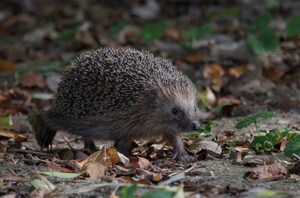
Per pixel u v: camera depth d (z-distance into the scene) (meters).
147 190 8.80
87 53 12.61
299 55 18.75
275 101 15.26
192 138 12.20
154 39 21.08
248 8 23.78
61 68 19.20
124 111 11.77
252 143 11.05
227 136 12.41
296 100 15.03
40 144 12.37
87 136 12.19
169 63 12.64
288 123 13.21
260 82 16.83
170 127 11.73
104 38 21.98
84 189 8.95
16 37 23.61
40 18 25.50
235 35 21.33
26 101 16.55
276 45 18.28
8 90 17.27
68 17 25.42
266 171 9.60
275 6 23.33
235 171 9.98
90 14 25.03
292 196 8.24
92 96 11.92
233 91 16.61
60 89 12.44
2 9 26.38
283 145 11.09
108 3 26.44
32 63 20.47
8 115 14.55
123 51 12.30
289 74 17.47
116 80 11.82
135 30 22.23
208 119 14.48
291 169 9.72
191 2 25.39
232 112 14.70
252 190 8.66
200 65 18.78
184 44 20.28
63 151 11.24
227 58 19.09
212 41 20.53
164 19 24.38
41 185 9.07
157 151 11.83
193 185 9.03
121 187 8.98
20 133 13.95
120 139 12.03
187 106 11.77
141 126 11.87
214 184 9.16
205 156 11.08
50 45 22.30
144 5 25.72
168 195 7.93
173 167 10.49
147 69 12.04
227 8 23.45
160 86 11.84
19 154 11.23
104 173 9.83
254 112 14.61
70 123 12.17
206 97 15.66
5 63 18.84
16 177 9.73
